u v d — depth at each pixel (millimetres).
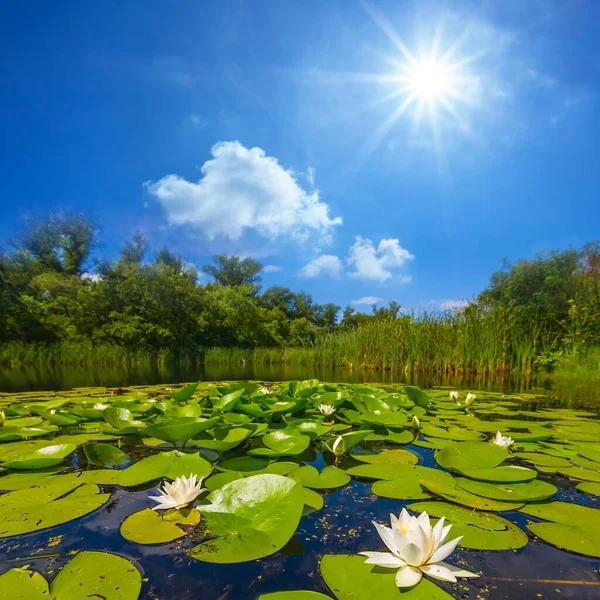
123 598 725
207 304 16438
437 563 844
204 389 3793
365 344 8648
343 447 1646
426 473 1436
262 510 1038
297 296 36844
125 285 13172
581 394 3893
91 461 1576
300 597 721
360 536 990
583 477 1430
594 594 767
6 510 1111
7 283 13695
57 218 16828
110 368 9867
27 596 729
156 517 1070
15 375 7160
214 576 812
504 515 1113
